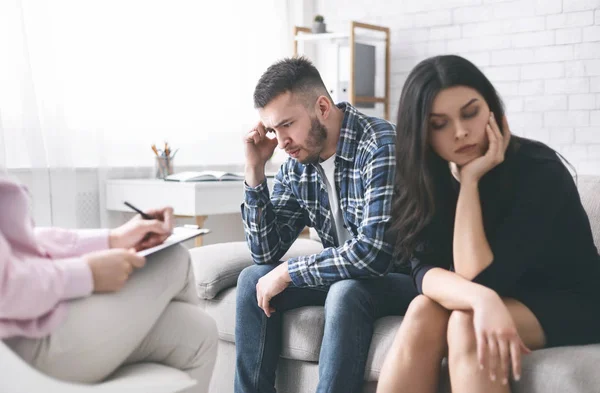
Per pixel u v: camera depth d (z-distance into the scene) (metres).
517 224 1.60
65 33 3.30
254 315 2.02
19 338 1.24
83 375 1.30
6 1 3.06
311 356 1.96
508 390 1.46
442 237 1.74
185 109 3.88
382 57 4.53
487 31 4.15
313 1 4.74
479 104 1.60
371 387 1.84
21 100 3.10
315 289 2.03
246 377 2.02
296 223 2.22
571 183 1.64
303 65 2.01
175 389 1.37
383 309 1.91
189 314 1.54
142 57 3.65
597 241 2.00
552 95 3.98
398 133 1.69
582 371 1.47
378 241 1.86
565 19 3.91
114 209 3.52
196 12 3.89
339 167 2.03
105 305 1.30
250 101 4.21
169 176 3.46
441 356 1.60
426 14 4.34
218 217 4.25
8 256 1.17
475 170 1.63
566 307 1.60
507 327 1.44
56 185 3.24
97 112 3.45
